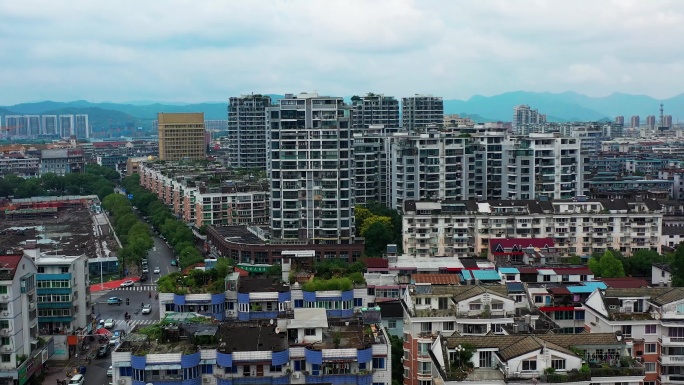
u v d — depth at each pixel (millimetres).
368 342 153750
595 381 129250
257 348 151125
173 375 146250
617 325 157500
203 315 185000
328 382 148125
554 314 188000
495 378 129000
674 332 156250
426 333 164125
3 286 193625
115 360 147625
